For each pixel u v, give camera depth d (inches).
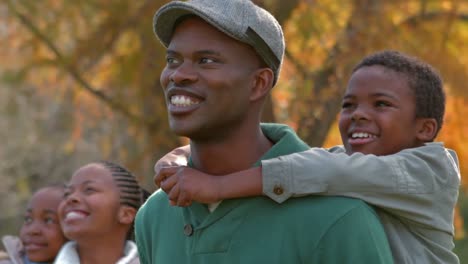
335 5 426.3
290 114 410.6
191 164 132.9
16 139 724.0
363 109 142.1
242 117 126.7
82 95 474.3
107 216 181.0
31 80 462.9
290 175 123.6
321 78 409.4
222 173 129.3
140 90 424.5
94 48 428.5
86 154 708.0
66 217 181.8
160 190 142.0
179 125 124.2
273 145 135.0
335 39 419.8
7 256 210.7
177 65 126.1
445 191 132.4
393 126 140.6
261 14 126.4
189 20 125.8
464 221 787.4
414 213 128.6
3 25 456.8
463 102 437.7
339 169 124.3
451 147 450.6
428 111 142.8
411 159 131.0
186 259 130.6
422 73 143.4
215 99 123.3
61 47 461.1
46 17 433.1
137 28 416.8
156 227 137.6
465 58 465.7
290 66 426.3
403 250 128.0
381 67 143.2
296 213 124.3
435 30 441.1
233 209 126.1
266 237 124.6
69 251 181.5
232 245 125.6
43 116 669.9
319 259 123.2
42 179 732.0
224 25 122.0
